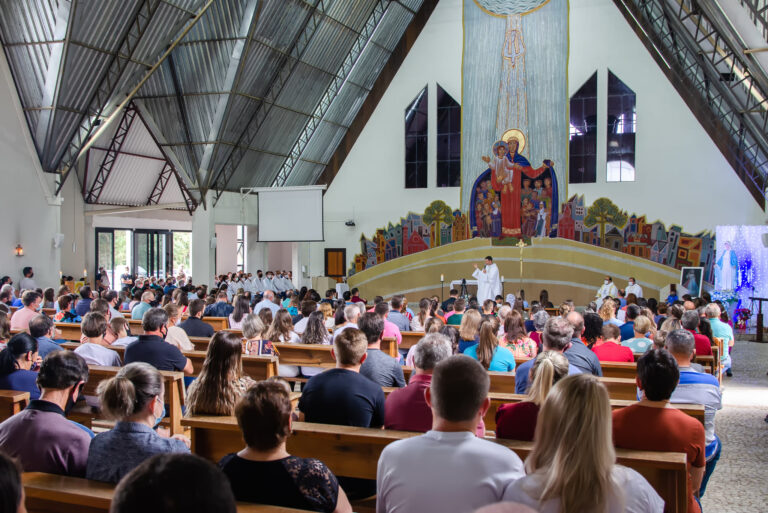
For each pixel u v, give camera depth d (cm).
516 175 1955
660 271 1822
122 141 2059
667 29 1722
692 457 299
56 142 1507
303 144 2050
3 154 1442
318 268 2183
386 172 2112
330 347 664
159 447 284
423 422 355
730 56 1351
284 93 1817
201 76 1642
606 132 1878
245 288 1950
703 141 1784
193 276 1872
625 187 1859
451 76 2031
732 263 1597
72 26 1279
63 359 315
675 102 1812
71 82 1396
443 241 2041
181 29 1528
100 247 2212
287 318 724
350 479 352
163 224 2494
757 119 1498
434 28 2048
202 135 1750
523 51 1950
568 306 787
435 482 219
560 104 1916
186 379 630
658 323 951
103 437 287
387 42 2038
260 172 1995
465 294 1850
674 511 286
